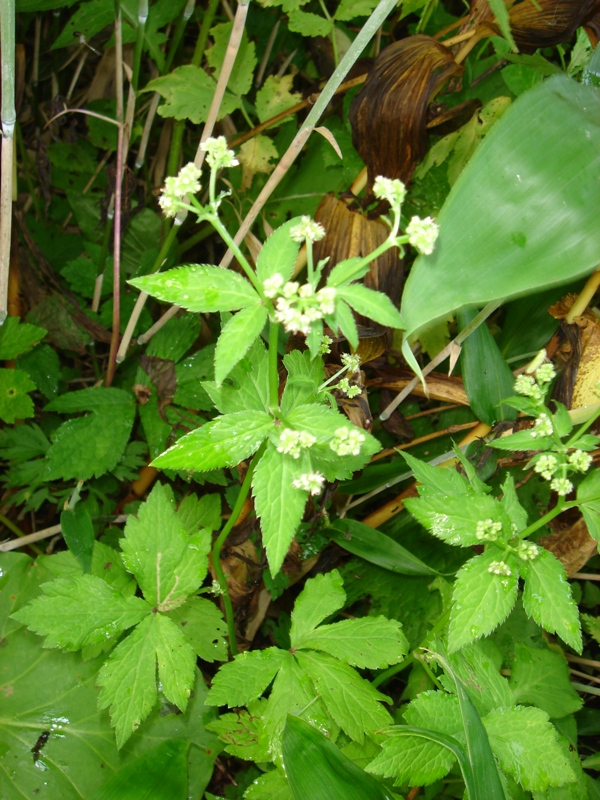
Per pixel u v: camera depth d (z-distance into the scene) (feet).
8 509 1.38
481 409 1.22
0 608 1.11
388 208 1.18
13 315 1.37
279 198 1.52
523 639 1.25
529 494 1.34
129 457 1.32
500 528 0.86
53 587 0.95
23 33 1.53
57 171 1.59
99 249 1.45
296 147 0.99
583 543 1.29
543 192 0.80
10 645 1.09
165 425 1.26
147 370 1.29
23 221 1.35
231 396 0.89
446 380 1.31
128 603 0.97
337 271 0.73
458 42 1.18
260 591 1.30
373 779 0.87
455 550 1.32
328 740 0.89
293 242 0.75
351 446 0.79
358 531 1.23
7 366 1.35
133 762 0.95
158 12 1.34
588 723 1.35
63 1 1.33
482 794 0.80
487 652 1.07
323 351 0.96
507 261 0.81
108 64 1.63
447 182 1.38
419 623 1.25
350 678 0.97
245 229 1.13
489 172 0.81
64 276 1.43
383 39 1.62
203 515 1.22
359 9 1.26
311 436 0.76
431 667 1.01
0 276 1.13
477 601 0.85
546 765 0.92
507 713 0.94
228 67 1.01
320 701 0.97
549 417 0.87
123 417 1.28
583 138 0.80
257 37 1.67
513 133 0.81
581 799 1.04
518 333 1.43
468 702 0.86
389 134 1.14
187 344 1.30
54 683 1.09
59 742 1.06
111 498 1.40
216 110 1.06
